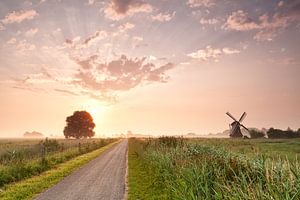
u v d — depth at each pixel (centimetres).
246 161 1134
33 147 3625
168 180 1491
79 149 4609
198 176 1097
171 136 3644
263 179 852
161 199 1286
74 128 15388
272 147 4450
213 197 967
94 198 1380
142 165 2669
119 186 1697
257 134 10350
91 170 2480
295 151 3431
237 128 10300
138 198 1342
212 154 1575
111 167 2711
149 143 4200
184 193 1055
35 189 1588
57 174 2175
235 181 970
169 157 1788
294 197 686
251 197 748
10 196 1411
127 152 4941
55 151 4025
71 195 1448
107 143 9481
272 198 702
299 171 757
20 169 2064
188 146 2053
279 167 834
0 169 1942
